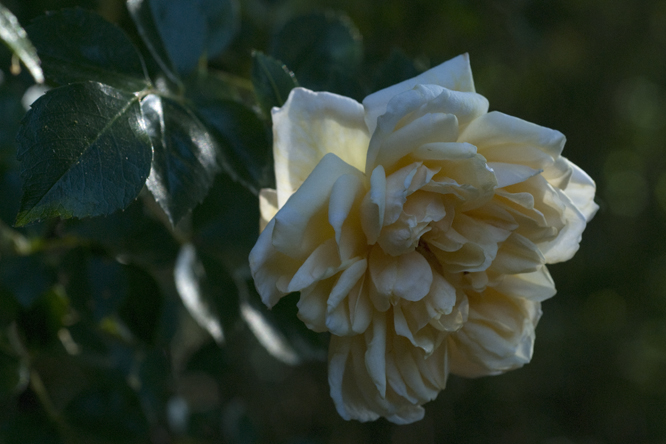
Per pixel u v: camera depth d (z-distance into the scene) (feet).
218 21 1.15
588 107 3.21
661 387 4.19
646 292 4.04
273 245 0.85
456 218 0.93
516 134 0.89
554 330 3.84
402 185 0.87
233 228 1.10
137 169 0.87
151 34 1.02
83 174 0.85
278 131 0.90
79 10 0.94
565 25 2.47
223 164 0.97
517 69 2.70
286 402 3.40
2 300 1.09
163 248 1.10
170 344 1.30
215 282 1.09
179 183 0.91
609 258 3.93
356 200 0.88
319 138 0.91
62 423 1.15
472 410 3.70
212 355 1.31
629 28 3.00
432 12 1.80
